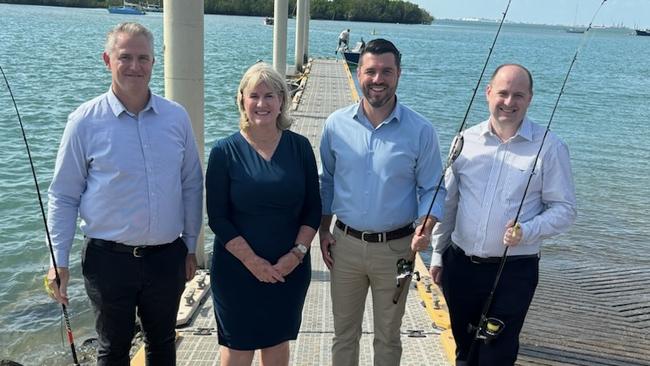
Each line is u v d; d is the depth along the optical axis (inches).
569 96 1131.9
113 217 112.1
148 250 115.7
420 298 191.2
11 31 1817.2
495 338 119.2
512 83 113.8
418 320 176.6
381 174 121.6
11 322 206.4
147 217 113.2
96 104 112.0
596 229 381.4
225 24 3083.2
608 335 216.5
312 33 2753.4
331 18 4879.4
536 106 968.3
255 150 117.7
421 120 123.3
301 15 874.1
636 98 1160.8
